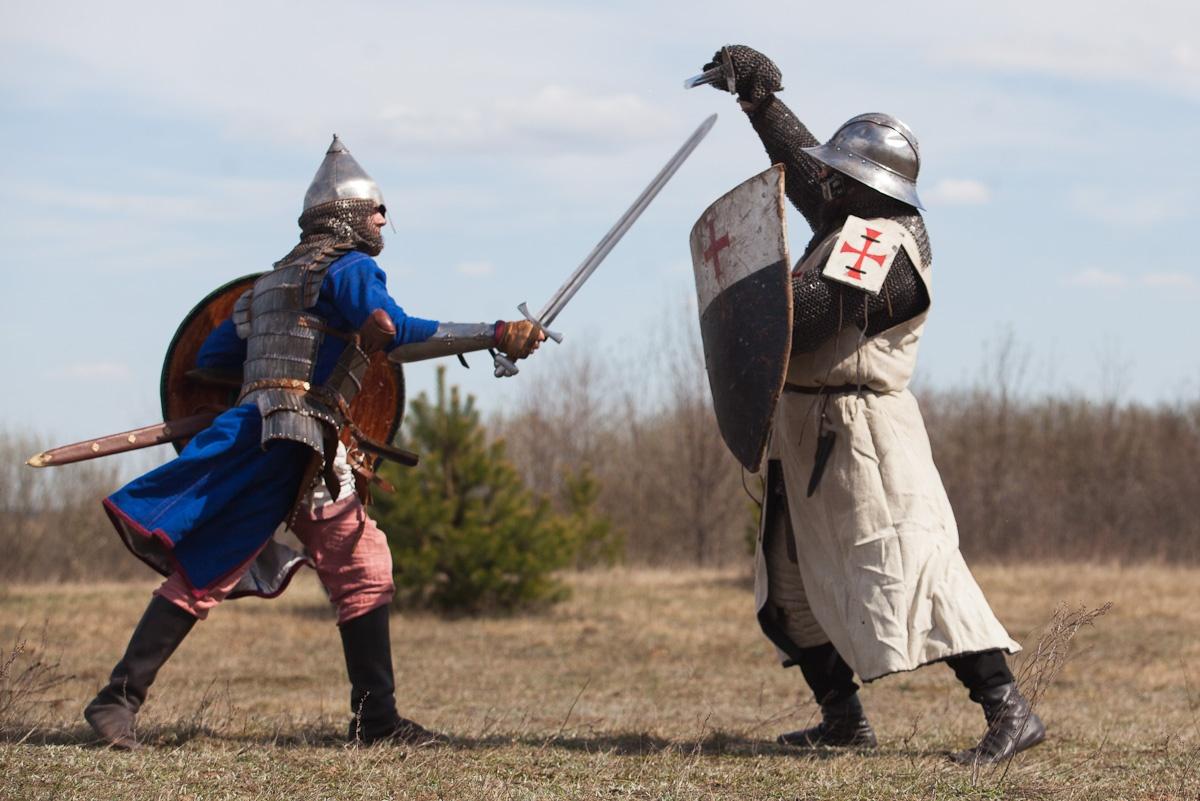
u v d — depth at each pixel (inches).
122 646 660.1
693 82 307.1
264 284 271.4
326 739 289.7
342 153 281.3
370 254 283.6
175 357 290.8
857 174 273.6
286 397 263.9
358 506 283.1
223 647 657.6
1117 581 1024.2
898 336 273.6
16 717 296.5
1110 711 402.6
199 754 254.4
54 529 1478.8
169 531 259.0
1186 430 1662.2
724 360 266.5
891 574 262.7
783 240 259.0
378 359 305.7
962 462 1640.0
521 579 864.3
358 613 282.4
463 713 386.9
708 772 253.4
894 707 425.7
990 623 261.0
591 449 1924.2
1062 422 1692.9
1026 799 234.1
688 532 1702.8
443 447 887.1
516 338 268.1
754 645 676.1
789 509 280.4
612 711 398.3
